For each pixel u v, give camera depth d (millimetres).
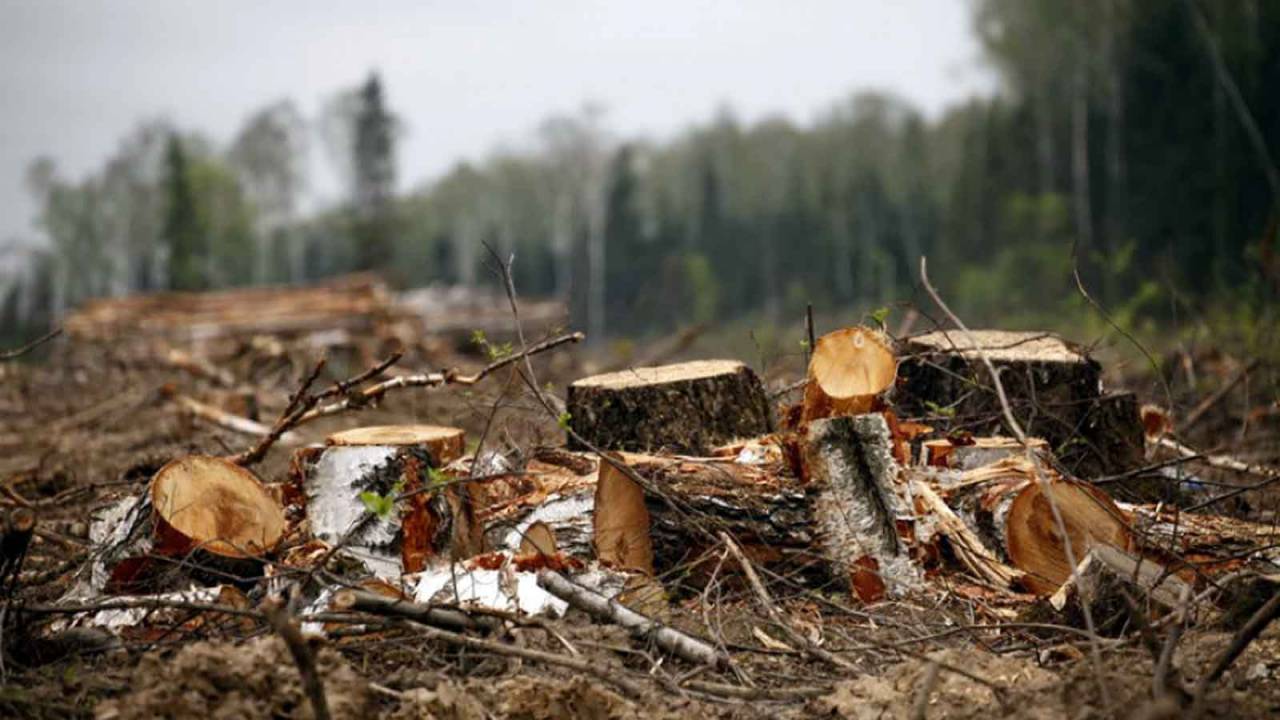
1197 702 5105
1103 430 9094
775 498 7516
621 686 5938
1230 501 9352
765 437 8195
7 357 9648
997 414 8461
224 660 5488
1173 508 8234
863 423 7527
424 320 32156
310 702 5293
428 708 5527
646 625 6516
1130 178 43188
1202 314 17797
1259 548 7258
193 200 75750
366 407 8781
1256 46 37031
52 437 16250
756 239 75625
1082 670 5656
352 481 7340
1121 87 44969
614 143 92500
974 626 6543
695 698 6012
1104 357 16781
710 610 7137
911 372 9391
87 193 98625
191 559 7270
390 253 69000
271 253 94062
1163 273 16281
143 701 5336
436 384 8633
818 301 61344
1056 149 50344
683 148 98125
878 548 7383
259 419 16438
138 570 7246
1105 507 7492
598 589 6844
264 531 7402
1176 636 5574
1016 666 5918
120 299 32562
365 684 5559
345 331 28312
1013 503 7492
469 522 7496
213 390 18844
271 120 95000
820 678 6320
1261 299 17109
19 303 93125
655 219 85375
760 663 6496
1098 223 44594
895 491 7492
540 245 89312
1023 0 52312
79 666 6250
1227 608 6746
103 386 21828
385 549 7211
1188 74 42062
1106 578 6652
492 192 94500
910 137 75062
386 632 6512
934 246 60344
